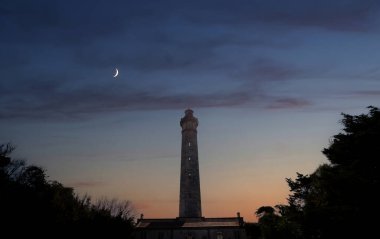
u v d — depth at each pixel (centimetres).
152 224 6159
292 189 3606
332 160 2367
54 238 2298
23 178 2353
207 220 6316
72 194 3709
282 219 4634
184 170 7256
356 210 1922
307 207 2780
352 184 2000
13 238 1981
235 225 5959
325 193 2722
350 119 2288
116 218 3111
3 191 2088
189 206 6756
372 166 2036
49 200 2488
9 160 2323
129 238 3241
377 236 1856
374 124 2136
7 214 1989
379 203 1886
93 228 2719
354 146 2169
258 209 7381
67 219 2636
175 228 5919
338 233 2053
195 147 7594
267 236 5084
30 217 2127
